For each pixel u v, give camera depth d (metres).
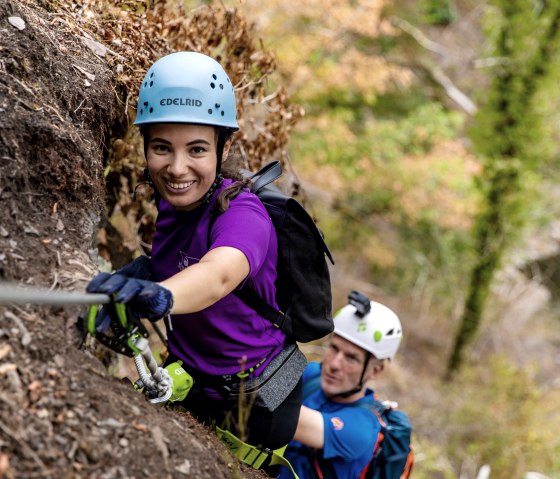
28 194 2.16
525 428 10.16
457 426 10.45
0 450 1.58
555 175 15.33
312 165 12.94
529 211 14.32
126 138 3.11
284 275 2.36
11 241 2.03
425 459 9.39
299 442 3.51
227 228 2.10
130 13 3.13
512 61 13.69
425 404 11.24
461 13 20.88
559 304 16.80
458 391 11.36
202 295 1.86
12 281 1.94
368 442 3.44
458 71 19.52
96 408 1.81
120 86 2.92
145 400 2.04
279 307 2.42
